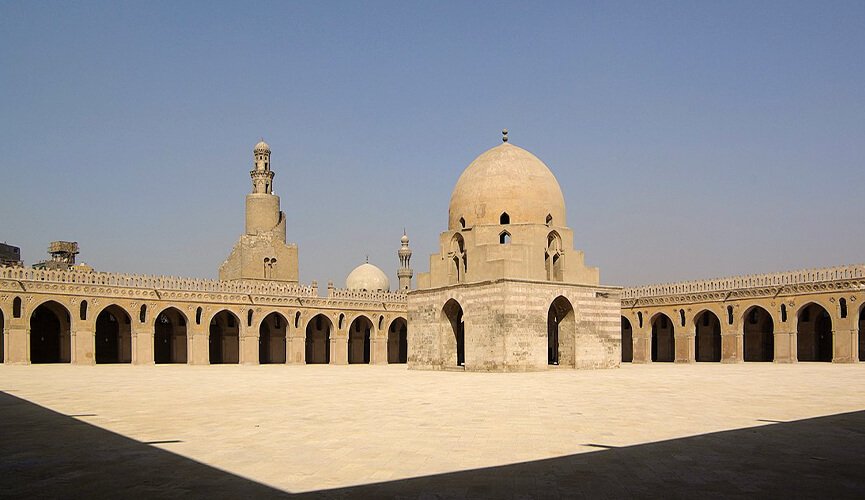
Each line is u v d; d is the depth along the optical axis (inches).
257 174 3026.6
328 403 962.1
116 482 470.3
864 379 1390.3
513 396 1054.4
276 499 422.0
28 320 2091.5
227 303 2506.2
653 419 770.2
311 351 2923.2
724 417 787.4
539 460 534.0
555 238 1942.7
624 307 2711.6
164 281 2373.3
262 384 1352.1
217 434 673.0
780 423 736.3
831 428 700.7
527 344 1785.2
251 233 2972.4
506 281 1765.5
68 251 2947.8
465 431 682.8
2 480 478.6
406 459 540.1
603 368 1941.4
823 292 2117.4
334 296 2795.3
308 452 572.1
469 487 448.1
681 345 2507.4
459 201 1989.4
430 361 1998.0
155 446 606.2
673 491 436.5
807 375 1537.9
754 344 2564.0
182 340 2568.9
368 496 426.9
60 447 605.0
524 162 1957.4
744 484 454.9
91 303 2210.9
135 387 1266.0
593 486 450.0
